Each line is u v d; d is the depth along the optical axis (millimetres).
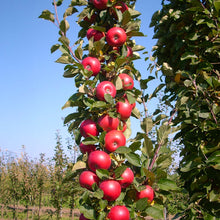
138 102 1322
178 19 1632
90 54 1186
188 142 1347
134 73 1232
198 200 1301
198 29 1563
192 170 1311
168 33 1635
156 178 1048
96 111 1116
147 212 1011
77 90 1183
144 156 1158
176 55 1605
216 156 1221
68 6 1287
